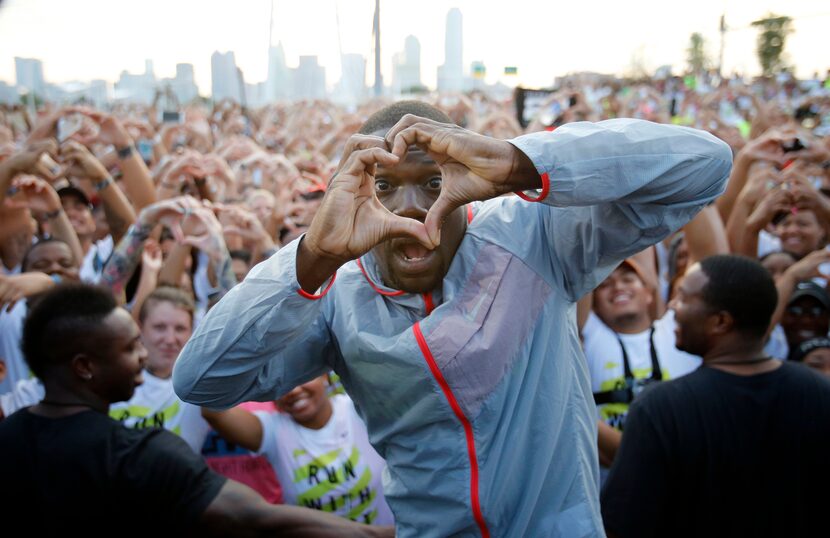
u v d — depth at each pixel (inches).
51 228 139.7
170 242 156.3
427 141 40.9
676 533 69.4
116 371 65.4
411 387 47.8
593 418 53.6
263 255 134.9
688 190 43.5
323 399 96.7
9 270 145.3
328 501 94.0
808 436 66.9
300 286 43.5
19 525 59.6
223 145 277.6
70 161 147.7
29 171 137.3
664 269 154.7
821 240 153.1
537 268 48.8
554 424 48.8
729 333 71.6
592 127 42.4
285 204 172.6
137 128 273.9
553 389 49.0
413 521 51.1
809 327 117.6
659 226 45.3
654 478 68.8
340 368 53.6
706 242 123.3
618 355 107.5
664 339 108.1
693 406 69.1
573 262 49.3
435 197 46.1
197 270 148.6
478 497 47.9
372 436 53.6
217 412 91.4
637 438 70.4
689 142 42.9
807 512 67.0
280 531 61.7
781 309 117.0
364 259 50.3
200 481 61.9
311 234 41.9
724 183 44.9
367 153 40.6
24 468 60.1
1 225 142.3
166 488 60.6
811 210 151.4
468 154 40.2
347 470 95.2
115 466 60.4
